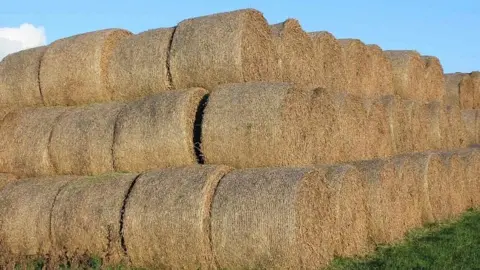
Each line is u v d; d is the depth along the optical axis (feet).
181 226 32.09
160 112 37.40
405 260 33.40
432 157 49.47
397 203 43.01
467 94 75.36
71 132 41.29
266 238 30.14
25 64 47.52
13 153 43.60
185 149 36.60
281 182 30.96
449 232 44.09
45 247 37.35
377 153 49.78
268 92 35.24
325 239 33.83
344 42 54.13
